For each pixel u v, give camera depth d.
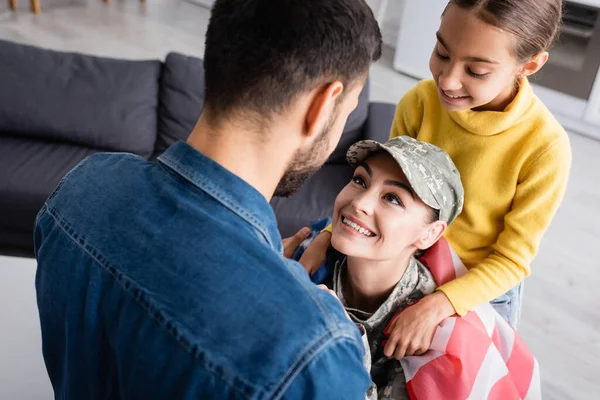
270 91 0.66
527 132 1.20
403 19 4.66
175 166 0.69
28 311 1.58
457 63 1.09
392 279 1.12
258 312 0.61
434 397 1.03
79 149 2.57
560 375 2.28
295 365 0.60
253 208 0.68
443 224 1.10
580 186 3.51
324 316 0.62
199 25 5.33
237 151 0.69
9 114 2.50
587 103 4.00
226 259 0.64
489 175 1.25
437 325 1.09
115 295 0.67
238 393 0.60
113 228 0.69
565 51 3.97
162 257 0.65
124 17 5.24
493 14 1.02
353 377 0.63
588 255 2.95
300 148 0.72
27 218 2.36
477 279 1.18
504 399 1.08
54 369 0.81
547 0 1.05
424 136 1.35
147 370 0.64
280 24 0.65
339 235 1.07
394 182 1.04
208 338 0.61
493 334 1.15
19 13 4.97
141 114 2.61
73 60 2.62
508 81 1.12
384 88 4.57
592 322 2.55
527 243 1.21
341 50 0.67
